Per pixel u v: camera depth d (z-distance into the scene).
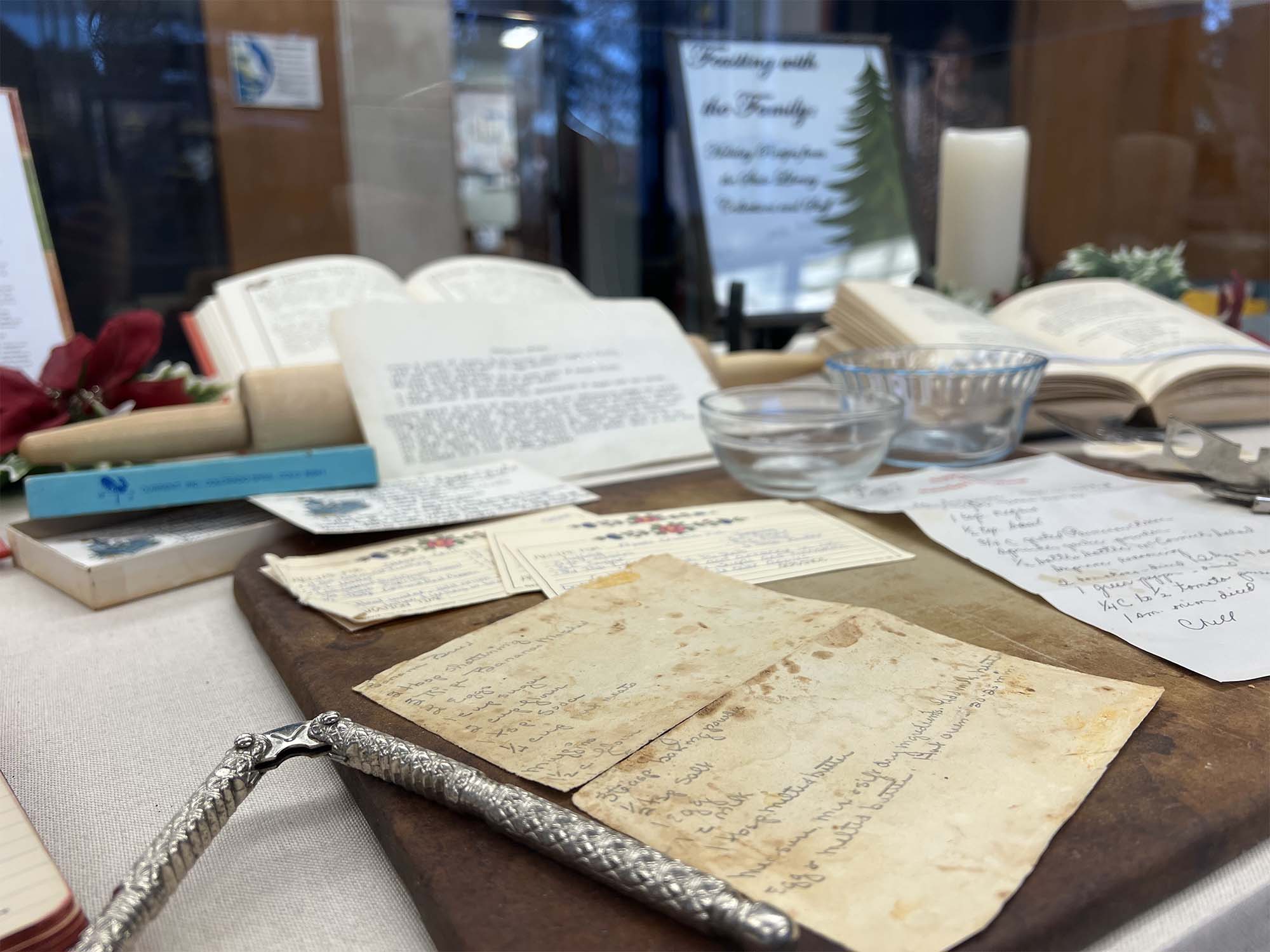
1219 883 0.24
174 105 1.07
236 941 0.23
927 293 0.80
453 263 0.95
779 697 0.31
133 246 1.08
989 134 0.97
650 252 1.32
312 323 0.82
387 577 0.45
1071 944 0.21
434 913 0.23
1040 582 0.42
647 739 0.29
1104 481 0.56
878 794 0.25
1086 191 1.14
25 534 0.51
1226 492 0.51
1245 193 0.99
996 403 0.61
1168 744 0.28
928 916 0.21
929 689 0.31
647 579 0.42
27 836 0.24
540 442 0.65
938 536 0.48
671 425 0.70
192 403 0.71
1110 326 0.74
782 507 0.55
